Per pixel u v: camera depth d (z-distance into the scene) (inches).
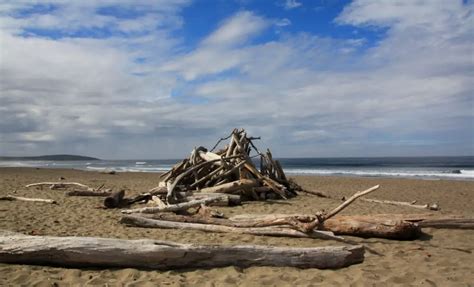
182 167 590.6
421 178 1309.1
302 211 442.3
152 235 302.2
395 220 299.9
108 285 189.8
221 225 318.7
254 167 565.6
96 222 360.2
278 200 541.3
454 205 599.2
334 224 307.0
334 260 220.1
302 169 2177.7
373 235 299.9
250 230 303.4
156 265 212.2
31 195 591.2
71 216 394.6
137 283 192.1
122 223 338.0
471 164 2635.3
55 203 497.4
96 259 210.1
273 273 207.5
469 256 252.7
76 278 198.1
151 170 1998.0
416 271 216.2
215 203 470.3
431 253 259.0
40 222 358.0
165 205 409.7
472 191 816.9
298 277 202.7
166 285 190.2
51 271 206.1
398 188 887.7
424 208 508.1
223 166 559.2
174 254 211.2
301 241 284.8
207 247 215.5
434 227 337.1
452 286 193.2
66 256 210.1
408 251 263.6
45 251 211.3
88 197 576.4
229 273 206.7
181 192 488.1
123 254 210.5
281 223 295.6
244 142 610.5
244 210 445.7
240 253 217.3
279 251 219.3
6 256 214.1
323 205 494.9
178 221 336.2
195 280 197.2
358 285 192.4
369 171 1863.9
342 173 1727.4
